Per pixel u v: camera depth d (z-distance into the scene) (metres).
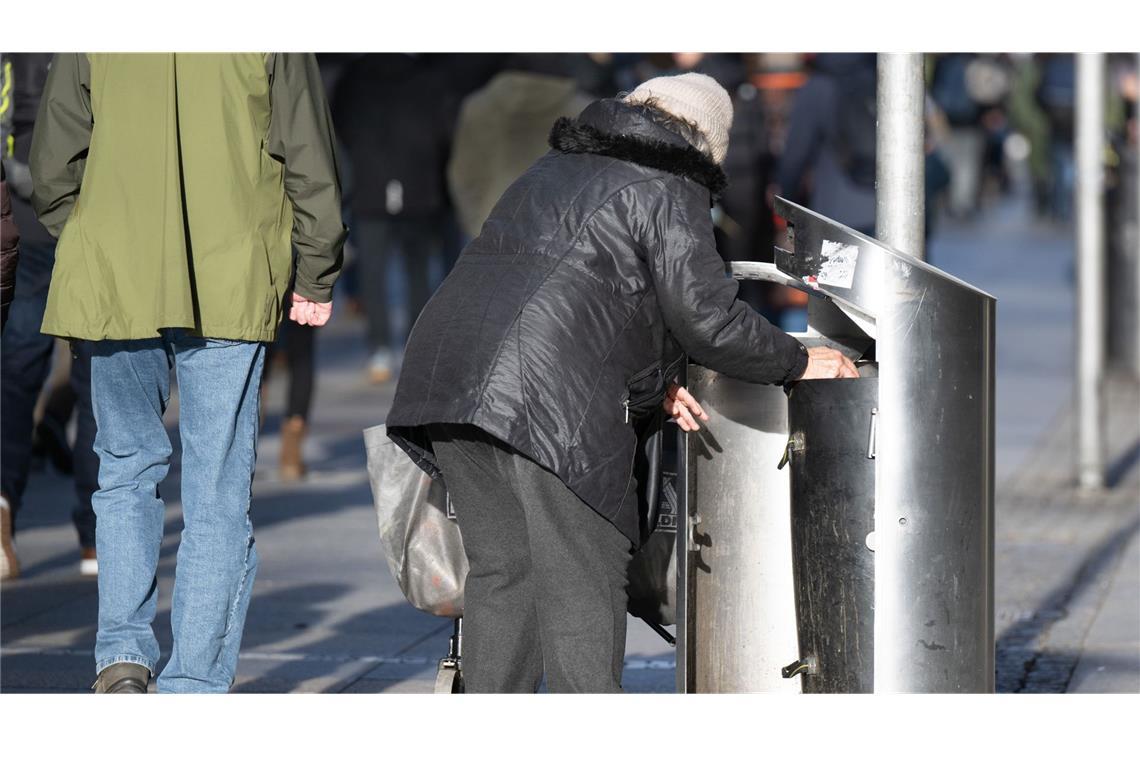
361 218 31.69
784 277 10.45
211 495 11.33
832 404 10.13
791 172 24.20
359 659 14.45
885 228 11.27
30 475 23.39
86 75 11.37
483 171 26.23
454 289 10.44
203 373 11.30
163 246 11.04
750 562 10.82
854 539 10.12
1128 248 34.75
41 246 16.50
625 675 14.21
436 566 11.24
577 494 10.05
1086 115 22.16
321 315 11.66
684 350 10.33
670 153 10.25
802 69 29.47
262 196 11.24
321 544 19.23
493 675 10.74
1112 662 14.39
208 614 11.30
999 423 28.48
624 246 10.17
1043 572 18.06
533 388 10.05
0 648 14.61
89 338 11.16
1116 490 22.77
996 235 69.75
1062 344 38.34
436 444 10.65
